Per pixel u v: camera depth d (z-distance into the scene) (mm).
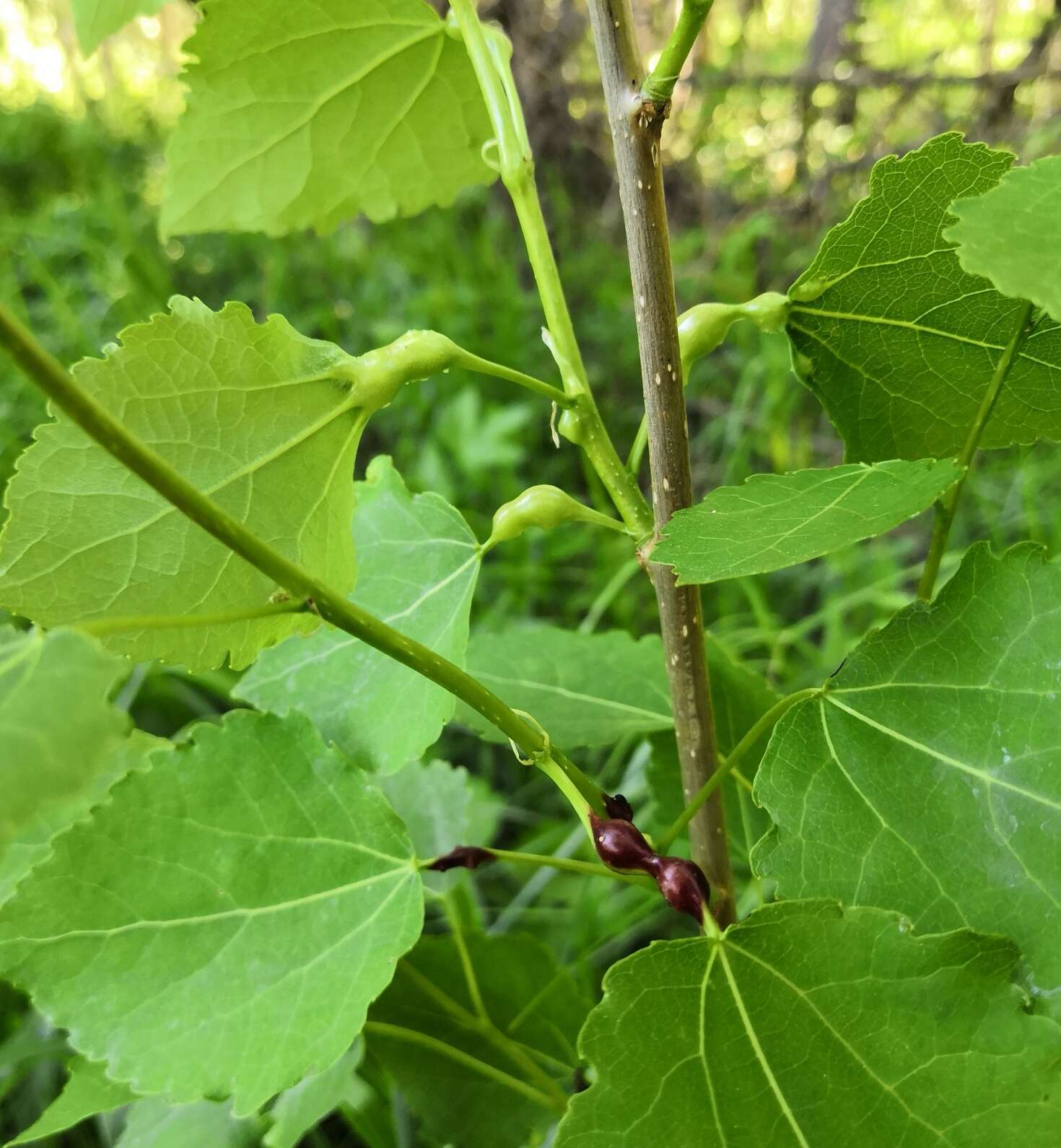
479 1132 184
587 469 454
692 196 700
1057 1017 106
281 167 172
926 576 136
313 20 151
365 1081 213
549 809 365
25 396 529
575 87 678
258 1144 176
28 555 119
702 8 106
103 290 632
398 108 169
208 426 123
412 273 659
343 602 107
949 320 131
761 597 409
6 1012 293
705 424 579
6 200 866
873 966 109
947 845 114
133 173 936
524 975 193
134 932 132
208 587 129
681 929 294
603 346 599
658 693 201
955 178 118
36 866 132
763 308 134
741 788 199
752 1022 109
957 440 147
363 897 137
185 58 151
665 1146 103
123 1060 126
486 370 134
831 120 569
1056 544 357
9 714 74
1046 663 116
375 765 146
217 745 142
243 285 689
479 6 634
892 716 121
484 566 434
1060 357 130
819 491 110
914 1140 104
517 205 138
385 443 550
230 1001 130
